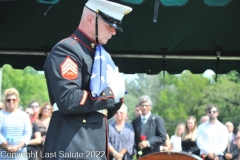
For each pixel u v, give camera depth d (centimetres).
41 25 1525
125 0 971
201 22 1531
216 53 1591
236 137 2006
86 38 873
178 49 1606
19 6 1470
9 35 1539
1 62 1597
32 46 1569
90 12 870
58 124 862
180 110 6938
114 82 862
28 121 1591
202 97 6619
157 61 1633
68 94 820
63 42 855
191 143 1942
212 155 1898
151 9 1522
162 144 1850
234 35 1552
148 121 1830
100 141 855
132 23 1558
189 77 7088
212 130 1927
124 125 1823
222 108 5728
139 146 1805
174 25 1551
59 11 1495
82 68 855
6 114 1578
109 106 844
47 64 852
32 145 1772
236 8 1473
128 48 1605
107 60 873
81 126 849
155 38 1585
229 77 5919
